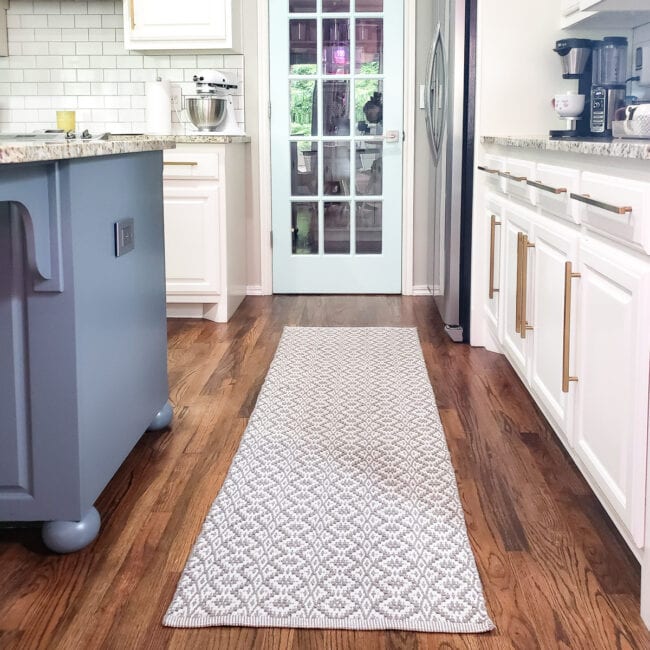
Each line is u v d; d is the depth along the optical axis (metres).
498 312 3.50
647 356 1.66
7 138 2.83
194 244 4.52
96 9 5.01
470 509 2.24
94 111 5.11
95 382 2.05
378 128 5.27
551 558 1.97
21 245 1.86
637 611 1.74
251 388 3.37
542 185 2.57
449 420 2.97
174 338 4.23
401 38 5.17
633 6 3.12
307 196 5.34
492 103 3.81
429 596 1.79
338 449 2.66
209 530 2.10
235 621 1.70
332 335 4.27
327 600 1.78
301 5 5.14
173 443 2.75
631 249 1.83
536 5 3.74
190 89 5.10
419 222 5.34
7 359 1.91
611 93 3.15
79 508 1.96
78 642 1.64
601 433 1.97
